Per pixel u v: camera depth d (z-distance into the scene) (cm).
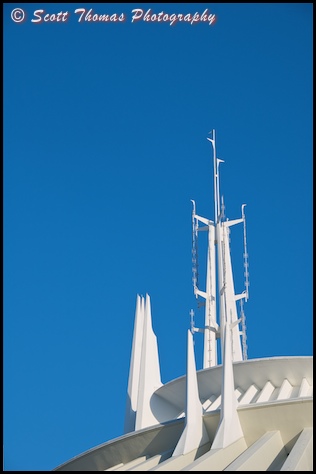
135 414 4612
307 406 3241
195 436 3275
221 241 5009
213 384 4119
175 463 3136
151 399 4497
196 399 3384
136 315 4941
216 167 5341
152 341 4719
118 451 3616
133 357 4809
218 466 3072
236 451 3203
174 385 4325
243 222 5112
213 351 4709
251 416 3309
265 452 3122
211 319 4816
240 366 4034
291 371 3962
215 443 3175
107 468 3669
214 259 5056
